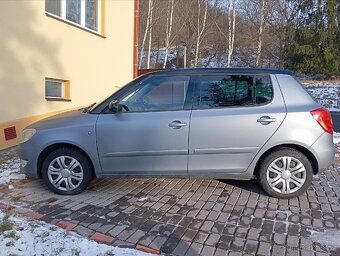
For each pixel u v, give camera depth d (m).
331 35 37.69
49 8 8.91
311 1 39.22
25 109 7.98
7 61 7.39
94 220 4.08
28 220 3.99
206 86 4.79
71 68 9.72
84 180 4.88
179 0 45.34
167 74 4.88
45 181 4.90
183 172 4.75
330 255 3.41
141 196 4.86
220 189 5.16
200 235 3.78
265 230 3.89
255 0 42.53
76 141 4.77
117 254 3.34
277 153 4.69
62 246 3.44
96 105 5.07
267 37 41.94
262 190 5.09
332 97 28.42
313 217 4.23
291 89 4.75
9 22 7.38
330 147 4.71
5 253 3.30
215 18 45.41
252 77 4.79
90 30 10.62
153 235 3.76
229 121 4.62
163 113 4.72
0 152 7.24
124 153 4.74
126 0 13.16
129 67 13.82
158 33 45.03
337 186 5.37
